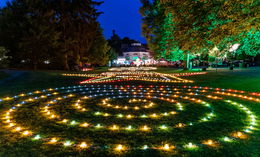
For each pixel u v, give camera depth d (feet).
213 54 36.88
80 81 59.82
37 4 109.60
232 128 18.89
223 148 14.88
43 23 108.37
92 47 147.23
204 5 23.13
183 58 103.19
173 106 27.58
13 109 26.50
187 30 26.30
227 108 26.35
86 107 27.30
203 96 34.76
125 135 17.39
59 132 18.19
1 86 48.49
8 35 108.88
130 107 27.12
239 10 20.97
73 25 125.59
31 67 118.01
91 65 169.89
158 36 101.24
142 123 20.47
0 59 75.00
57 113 24.44
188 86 46.80
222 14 21.57
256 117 22.31
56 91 41.34
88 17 130.82
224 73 79.30
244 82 51.01
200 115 23.22
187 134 17.51
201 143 15.75
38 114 24.03
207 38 24.12
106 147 15.16
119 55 284.61
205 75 73.87
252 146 15.17
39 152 14.49
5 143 15.96
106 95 36.24
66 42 120.98
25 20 107.96
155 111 25.05
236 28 21.57
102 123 20.57
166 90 41.83
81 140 16.46
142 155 13.97
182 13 26.43
